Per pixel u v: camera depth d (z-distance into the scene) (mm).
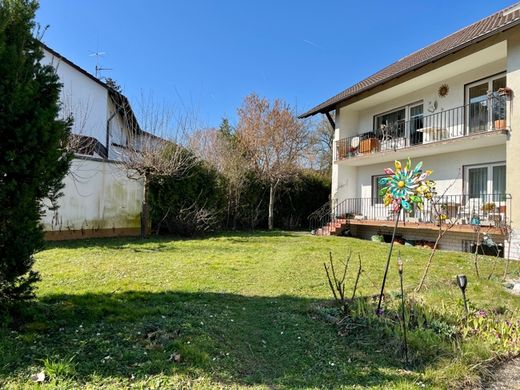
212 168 13508
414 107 13117
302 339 3264
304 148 19828
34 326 2967
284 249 9148
